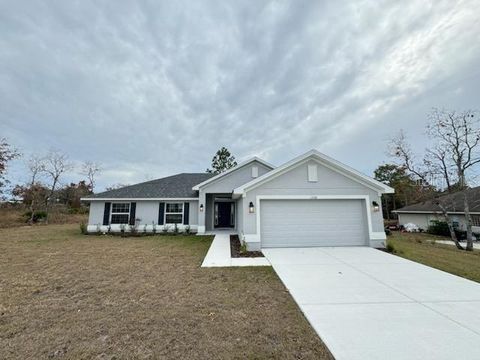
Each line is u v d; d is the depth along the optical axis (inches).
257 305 177.0
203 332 138.1
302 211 411.5
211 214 695.7
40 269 275.6
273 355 116.9
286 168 411.5
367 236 405.1
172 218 659.4
